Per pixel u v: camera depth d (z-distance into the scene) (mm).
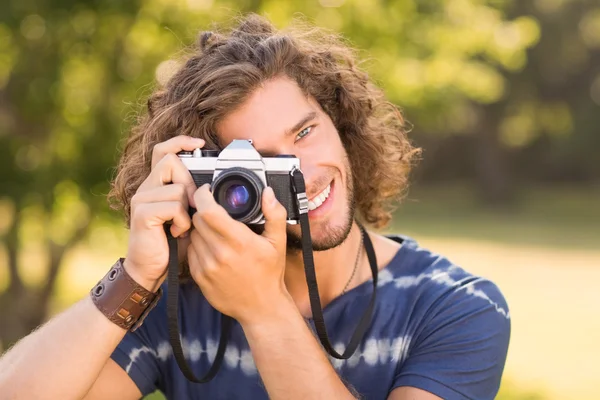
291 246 1959
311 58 2117
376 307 2021
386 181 2471
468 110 27062
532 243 19797
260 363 1757
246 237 1678
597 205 28594
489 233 21859
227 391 2061
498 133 28875
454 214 27094
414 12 7672
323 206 1950
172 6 6789
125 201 2188
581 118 28953
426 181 35031
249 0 6703
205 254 1712
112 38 7438
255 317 1745
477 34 8523
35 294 9094
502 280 14719
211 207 1662
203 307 2098
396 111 2645
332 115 2227
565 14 25156
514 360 9336
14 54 7422
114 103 7707
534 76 26625
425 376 1894
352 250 2092
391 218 2580
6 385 1783
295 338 1746
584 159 31688
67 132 7945
